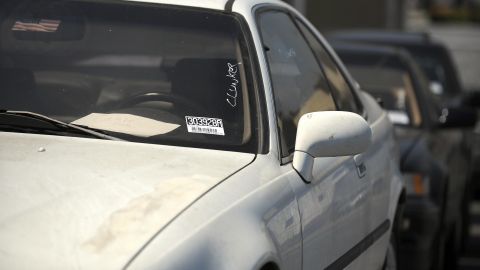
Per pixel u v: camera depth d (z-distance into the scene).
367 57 10.12
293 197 4.36
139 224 3.60
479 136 11.92
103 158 4.09
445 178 8.38
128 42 4.89
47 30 4.96
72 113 4.64
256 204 4.03
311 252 4.52
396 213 6.48
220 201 3.88
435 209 8.00
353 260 5.21
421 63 14.38
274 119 4.66
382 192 5.82
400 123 9.35
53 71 4.82
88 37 4.93
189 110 4.63
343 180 5.04
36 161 3.99
